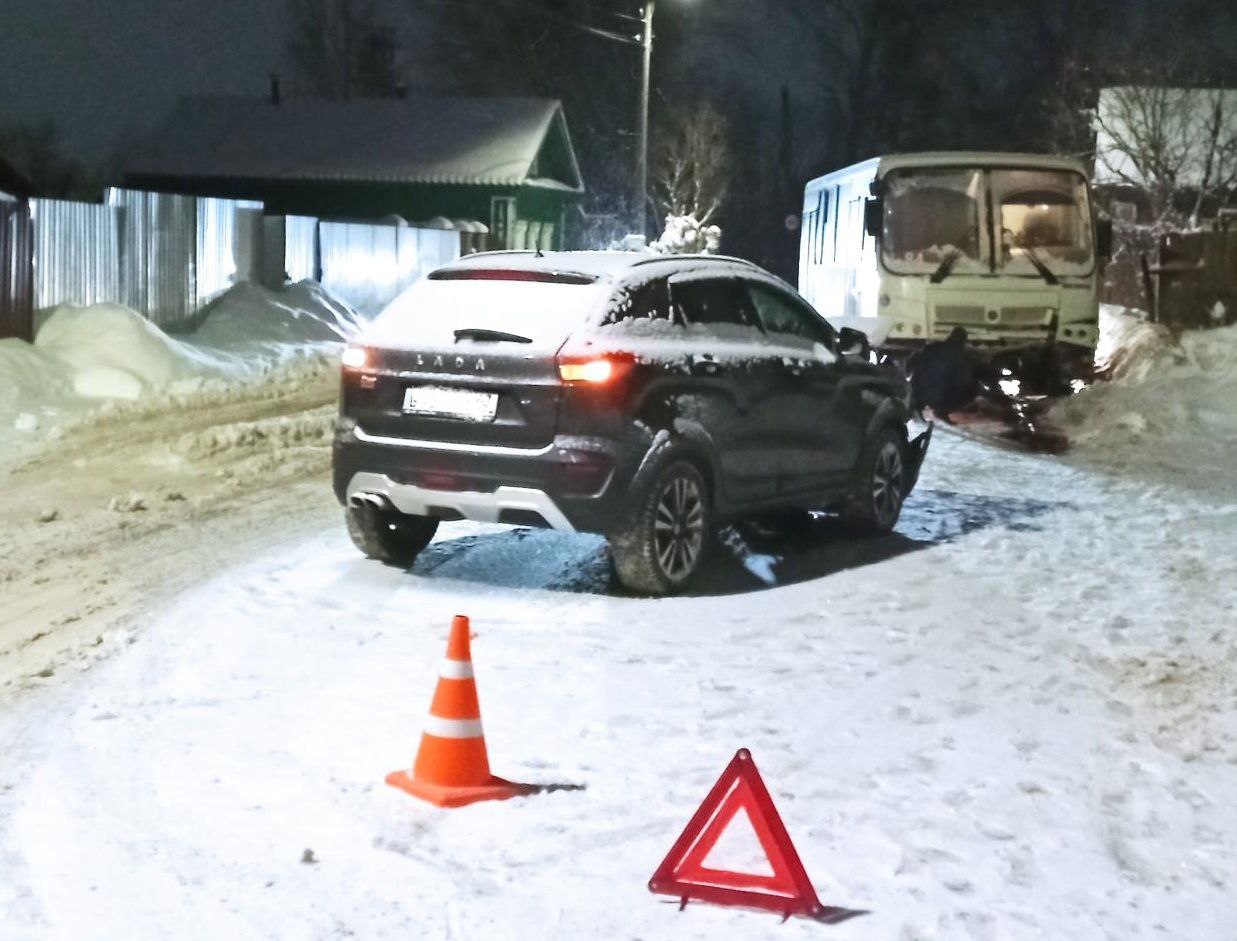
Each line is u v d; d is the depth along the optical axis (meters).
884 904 5.11
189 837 5.68
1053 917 5.04
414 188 50.44
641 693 7.34
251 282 24.08
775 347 10.20
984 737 6.79
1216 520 12.02
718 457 9.49
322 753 6.51
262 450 14.82
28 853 5.60
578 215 57.31
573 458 8.70
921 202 20.67
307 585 9.41
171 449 14.49
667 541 9.20
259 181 51.06
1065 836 5.71
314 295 25.12
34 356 17.25
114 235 20.73
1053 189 20.66
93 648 8.18
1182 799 6.10
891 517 11.43
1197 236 27.14
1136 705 7.28
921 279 20.38
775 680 7.57
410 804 5.95
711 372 9.45
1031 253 20.44
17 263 17.55
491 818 5.81
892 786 6.18
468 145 50.44
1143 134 38.81
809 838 5.65
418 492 9.14
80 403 16.83
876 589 9.56
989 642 8.33
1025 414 19.98
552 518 8.86
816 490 10.62
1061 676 7.72
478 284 9.30
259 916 5.04
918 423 18.80
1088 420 19.06
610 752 6.53
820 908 5.01
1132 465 15.45
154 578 9.68
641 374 8.92
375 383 9.24
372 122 52.66
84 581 9.68
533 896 5.16
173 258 22.12
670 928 4.93
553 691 7.35
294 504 12.30
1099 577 9.92
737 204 66.75
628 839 5.63
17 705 7.32
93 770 6.37
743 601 9.21
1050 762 6.49
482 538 10.85
